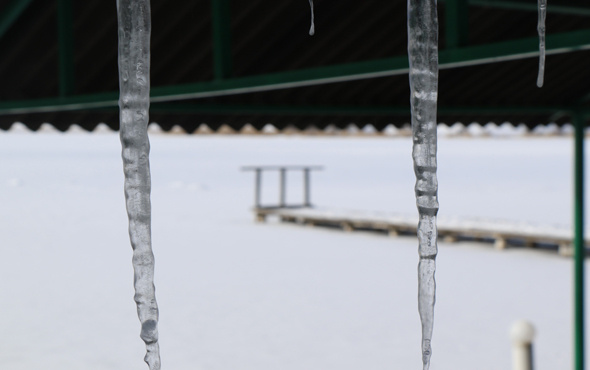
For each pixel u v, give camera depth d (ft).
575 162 20.17
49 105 12.39
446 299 36.55
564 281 40.42
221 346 28.50
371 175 140.67
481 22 15.61
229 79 9.96
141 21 4.42
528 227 51.85
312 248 53.31
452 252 50.08
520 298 36.50
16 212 78.43
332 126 20.04
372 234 59.93
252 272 44.60
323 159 189.98
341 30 15.20
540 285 39.50
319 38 15.24
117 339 29.32
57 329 30.86
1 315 33.37
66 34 11.74
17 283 41.04
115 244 56.18
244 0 13.55
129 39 4.40
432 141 4.61
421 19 4.58
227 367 25.70
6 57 14.19
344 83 17.08
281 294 38.42
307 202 71.46
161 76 15.38
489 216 72.23
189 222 70.08
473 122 21.39
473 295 37.32
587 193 74.79
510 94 19.53
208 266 46.73
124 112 4.42
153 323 4.39
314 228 64.28
